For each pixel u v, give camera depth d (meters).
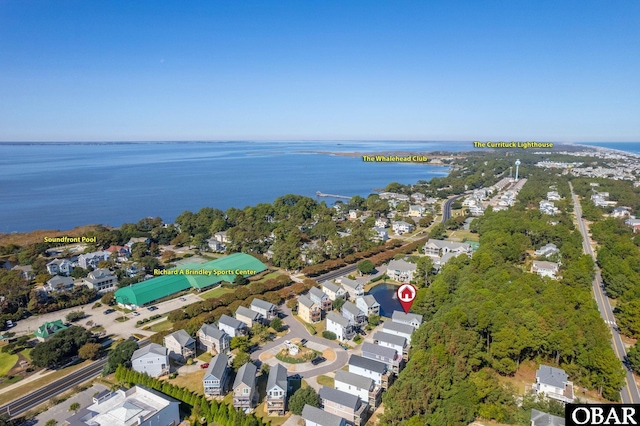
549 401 71.06
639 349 83.50
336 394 73.31
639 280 117.75
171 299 130.75
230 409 70.56
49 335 104.12
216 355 89.62
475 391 71.00
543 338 85.12
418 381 72.75
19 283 127.06
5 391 82.12
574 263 134.62
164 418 69.31
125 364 86.69
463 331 85.25
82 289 134.50
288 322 113.50
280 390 73.81
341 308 116.06
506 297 100.12
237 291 125.81
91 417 67.44
